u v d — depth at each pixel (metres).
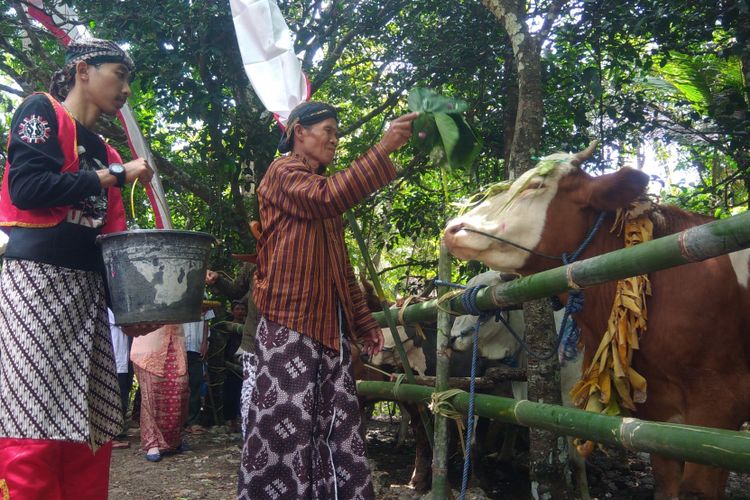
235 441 7.34
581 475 4.36
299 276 2.60
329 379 2.63
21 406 2.44
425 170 8.40
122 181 2.60
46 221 2.57
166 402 6.30
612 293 2.92
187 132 9.05
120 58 2.77
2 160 8.88
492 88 7.62
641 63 6.67
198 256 2.63
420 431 5.33
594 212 2.99
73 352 2.58
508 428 6.04
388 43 8.20
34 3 5.92
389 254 11.21
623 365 2.77
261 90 3.56
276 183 2.64
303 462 2.49
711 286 2.74
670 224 3.00
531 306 3.86
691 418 2.78
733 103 6.19
